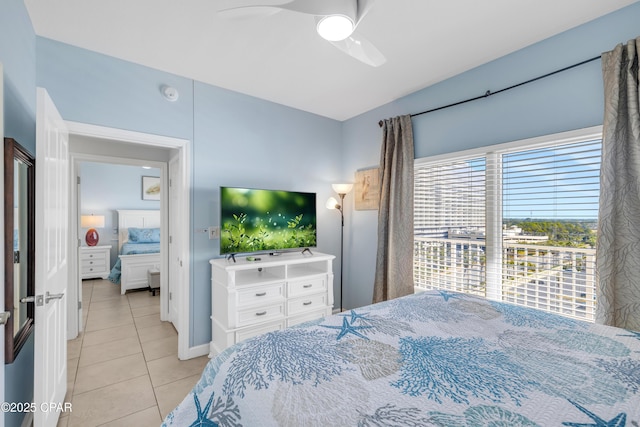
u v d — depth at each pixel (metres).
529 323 1.47
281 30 2.04
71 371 2.48
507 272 2.39
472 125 2.56
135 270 4.94
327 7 1.32
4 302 1.27
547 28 2.02
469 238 2.62
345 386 0.95
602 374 1.02
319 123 3.66
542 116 2.15
